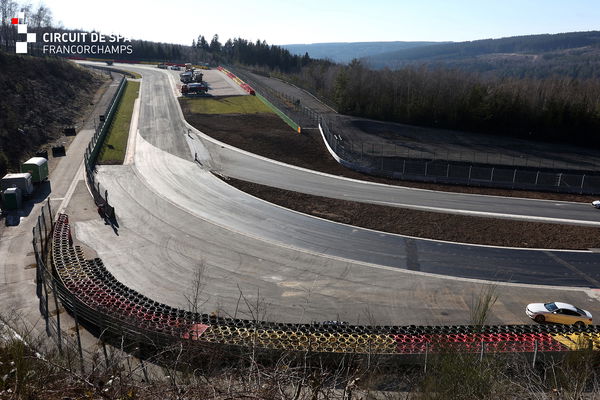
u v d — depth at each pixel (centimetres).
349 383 923
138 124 6006
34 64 6962
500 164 5175
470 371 874
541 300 2409
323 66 11094
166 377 955
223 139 5506
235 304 2252
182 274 2531
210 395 771
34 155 4659
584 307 2362
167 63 12875
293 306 2258
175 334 1566
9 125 4819
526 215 3703
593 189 4488
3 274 2425
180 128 5881
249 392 765
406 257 2869
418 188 4341
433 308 2286
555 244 3128
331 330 1848
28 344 1119
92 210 3391
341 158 5059
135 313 1995
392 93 7769
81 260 2559
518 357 1461
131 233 3036
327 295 2378
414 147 5806
